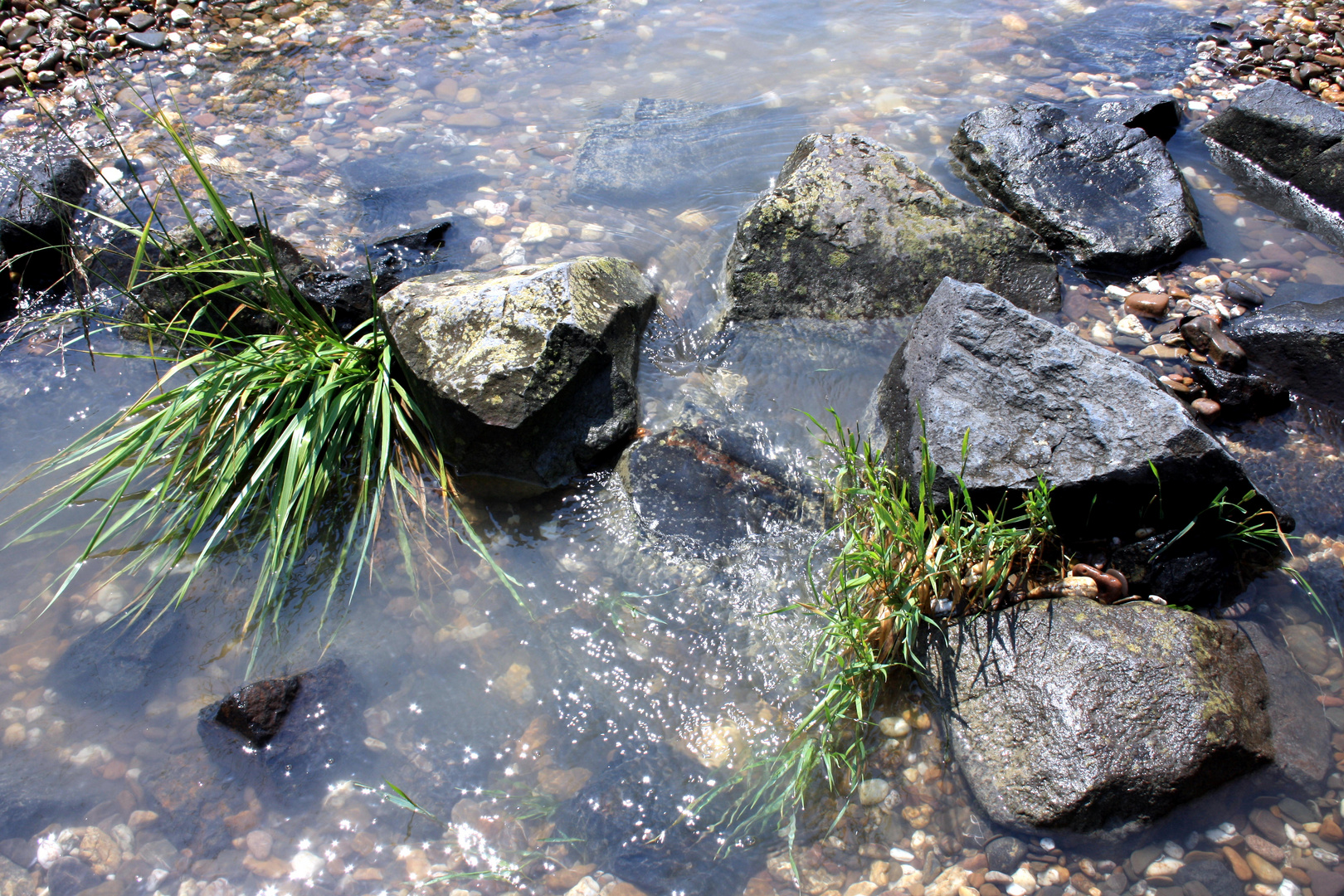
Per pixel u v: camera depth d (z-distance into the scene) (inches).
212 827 91.4
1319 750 92.1
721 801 92.0
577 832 91.1
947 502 98.0
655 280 116.1
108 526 101.9
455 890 89.7
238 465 100.1
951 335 100.9
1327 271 113.7
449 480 103.7
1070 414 97.9
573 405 103.2
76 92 132.7
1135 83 133.1
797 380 108.9
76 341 112.6
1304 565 98.1
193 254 108.2
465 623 97.8
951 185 123.4
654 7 148.4
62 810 91.7
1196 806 90.7
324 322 109.3
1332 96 127.4
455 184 124.8
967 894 89.2
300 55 139.7
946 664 95.1
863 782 92.4
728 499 101.8
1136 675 92.2
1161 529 97.5
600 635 97.2
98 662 96.4
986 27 143.1
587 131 130.2
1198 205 120.1
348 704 94.8
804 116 131.5
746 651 96.5
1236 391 105.0
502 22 145.6
